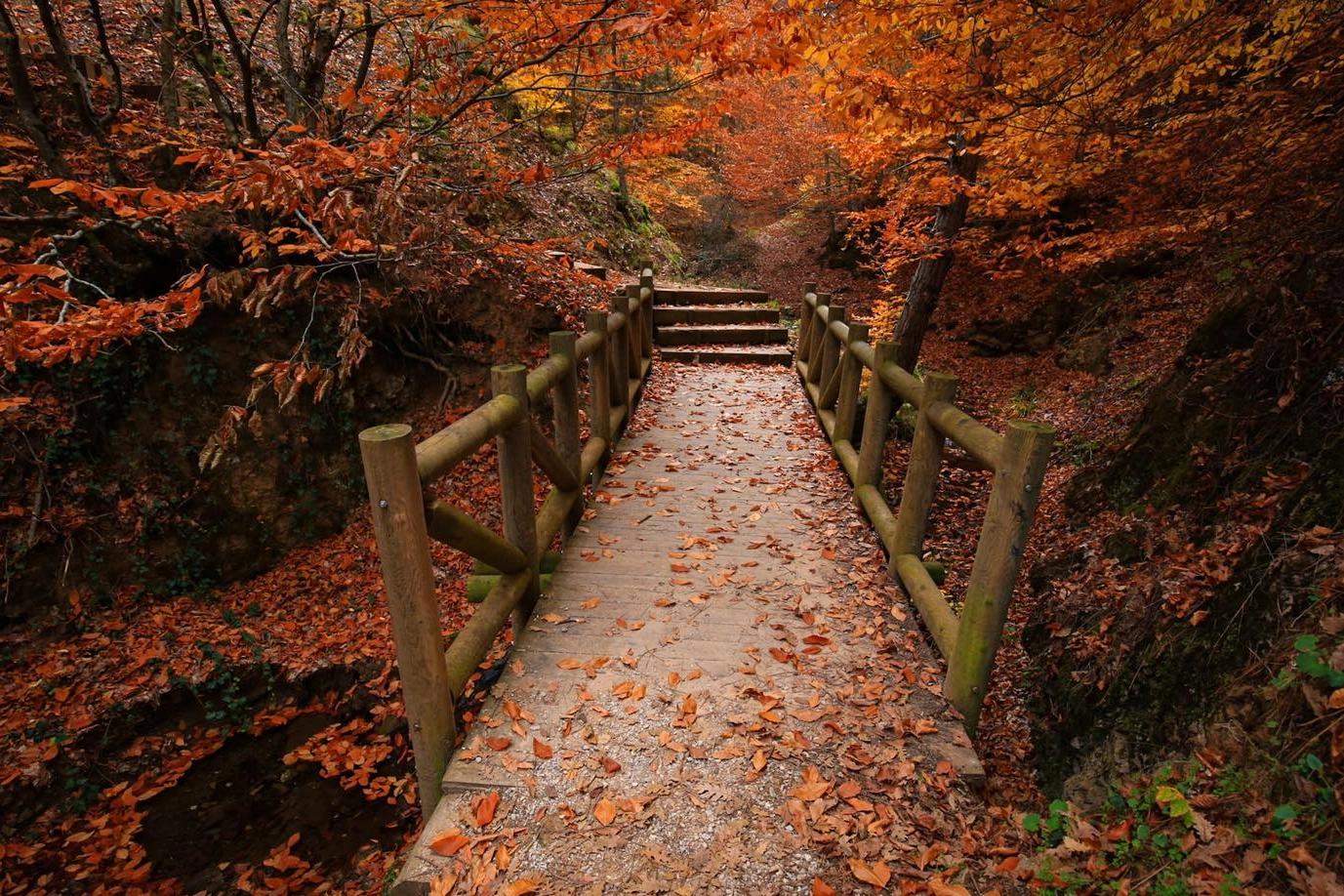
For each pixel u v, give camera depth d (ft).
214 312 19.70
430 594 6.77
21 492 17.44
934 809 6.72
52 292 7.99
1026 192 16.19
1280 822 5.77
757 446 18.02
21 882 12.95
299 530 21.39
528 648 9.25
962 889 5.80
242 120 20.38
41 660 16.98
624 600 10.47
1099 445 22.79
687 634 9.56
